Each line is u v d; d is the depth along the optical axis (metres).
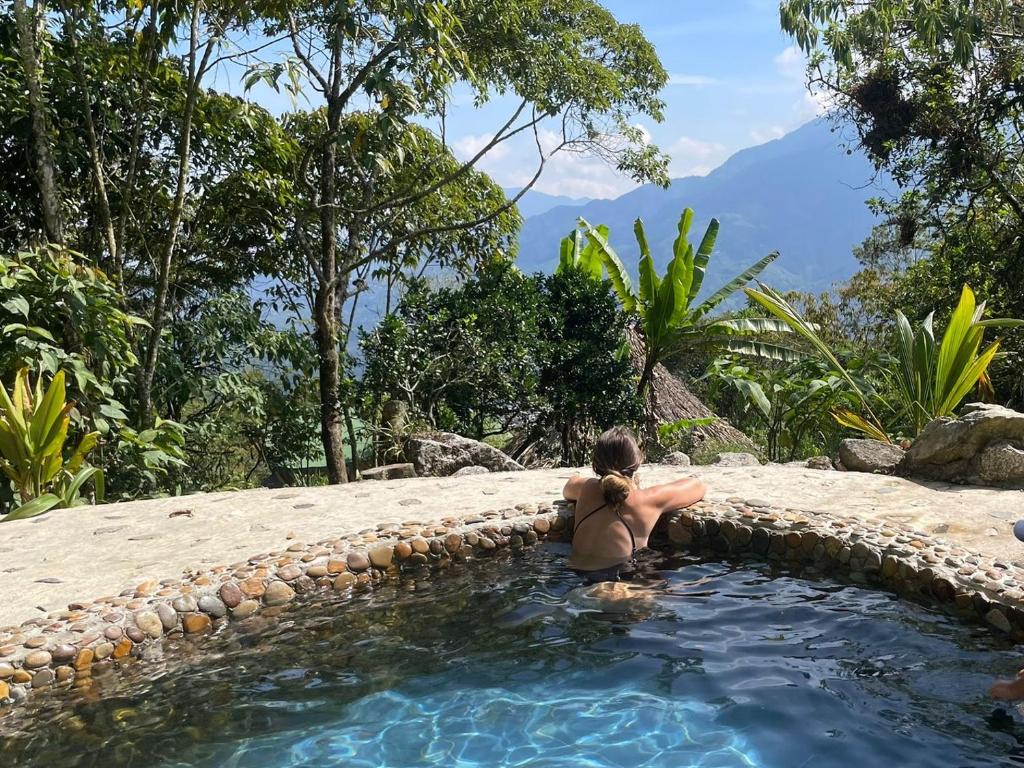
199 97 10.66
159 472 9.34
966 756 2.78
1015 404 14.33
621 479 5.04
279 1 9.65
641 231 13.27
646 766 2.81
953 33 12.98
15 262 7.94
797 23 13.77
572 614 4.23
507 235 16.14
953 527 4.89
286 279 14.05
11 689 3.53
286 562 4.72
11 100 9.23
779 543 4.98
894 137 15.73
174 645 4.05
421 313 13.97
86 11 9.60
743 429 17.19
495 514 5.47
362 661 3.79
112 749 3.07
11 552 5.05
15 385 7.06
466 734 3.09
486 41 12.24
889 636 3.81
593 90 12.61
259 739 3.11
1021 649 3.62
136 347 9.55
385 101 10.15
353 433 12.88
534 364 13.69
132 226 11.22
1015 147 15.55
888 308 18.09
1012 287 15.56
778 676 3.44
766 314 14.23
